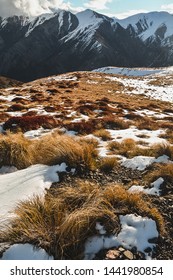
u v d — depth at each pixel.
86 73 97.88
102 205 5.13
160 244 4.62
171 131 15.14
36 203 5.12
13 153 8.78
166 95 58.09
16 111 23.17
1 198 5.67
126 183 7.05
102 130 14.41
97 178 7.23
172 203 5.86
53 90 42.56
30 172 7.29
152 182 6.89
